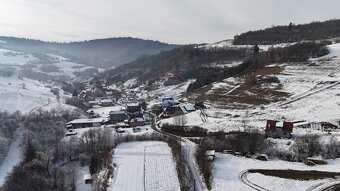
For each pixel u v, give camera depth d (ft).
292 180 250.16
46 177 322.75
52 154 369.91
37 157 348.38
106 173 303.89
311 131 367.45
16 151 427.74
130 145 372.17
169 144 368.68
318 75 552.00
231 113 475.72
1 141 417.28
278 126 361.71
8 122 479.82
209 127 421.18
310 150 300.81
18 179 311.68
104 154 357.41
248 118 441.68
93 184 301.22
